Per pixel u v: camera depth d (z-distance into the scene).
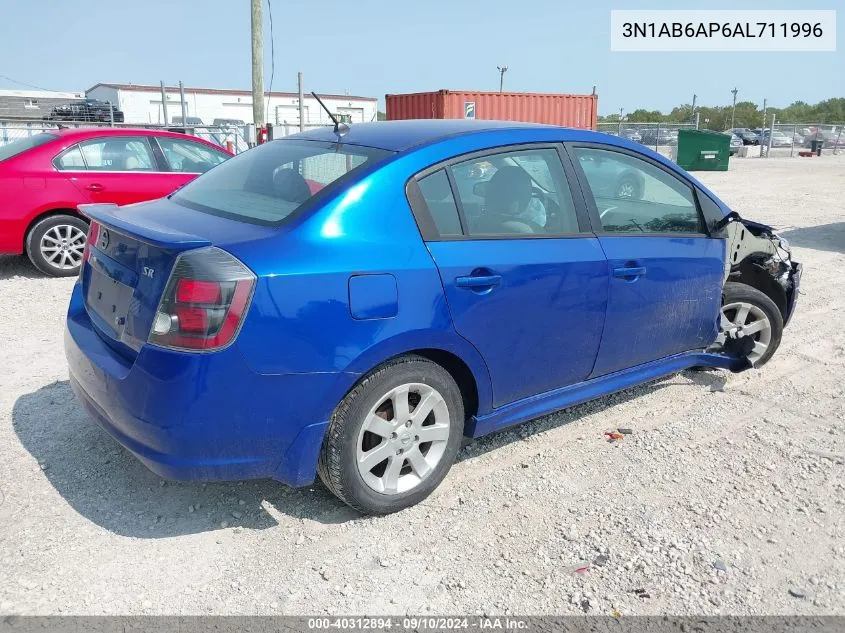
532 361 3.67
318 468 3.20
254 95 16.41
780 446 4.16
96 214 3.38
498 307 3.43
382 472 3.36
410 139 3.51
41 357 5.17
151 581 2.87
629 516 3.41
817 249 10.41
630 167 4.15
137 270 3.00
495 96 22.73
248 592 2.83
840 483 3.76
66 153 7.72
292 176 3.41
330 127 4.07
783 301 5.40
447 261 3.26
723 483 3.74
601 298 3.86
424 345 3.21
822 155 39.28
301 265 2.89
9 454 3.77
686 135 26.69
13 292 7.02
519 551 3.13
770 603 2.86
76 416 4.22
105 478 3.58
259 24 16.03
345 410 3.08
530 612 2.77
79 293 3.62
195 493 3.49
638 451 4.07
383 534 3.22
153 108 41.09
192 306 2.74
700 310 4.49
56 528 3.17
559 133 3.89
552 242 3.68
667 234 4.27
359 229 3.10
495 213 3.53
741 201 16.41
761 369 5.43
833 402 4.83
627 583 2.94
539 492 3.60
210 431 2.82
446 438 3.43
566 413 4.56
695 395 4.90
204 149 8.70
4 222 7.42
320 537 3.19
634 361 4.24
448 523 3.32
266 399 2.88
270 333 2.83
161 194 8.18
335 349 2.96
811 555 3.17
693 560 3.10
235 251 2.85
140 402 2.83
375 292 3.04
